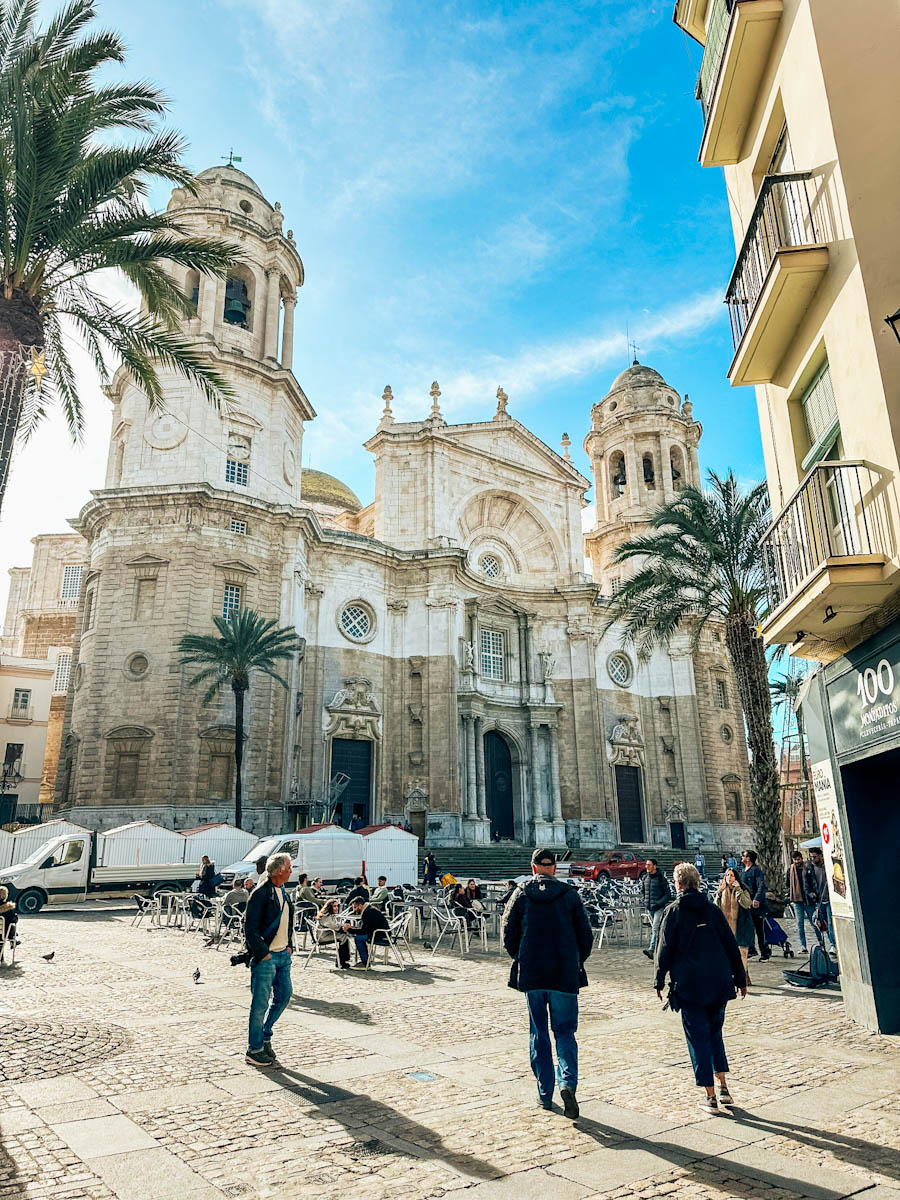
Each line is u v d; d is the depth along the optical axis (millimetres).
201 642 33219
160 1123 6492
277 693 38188
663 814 53156
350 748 42719
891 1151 6078
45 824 29156
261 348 43344
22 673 51844
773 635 11656
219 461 39750
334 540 43594
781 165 12992
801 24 11031
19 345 13430
